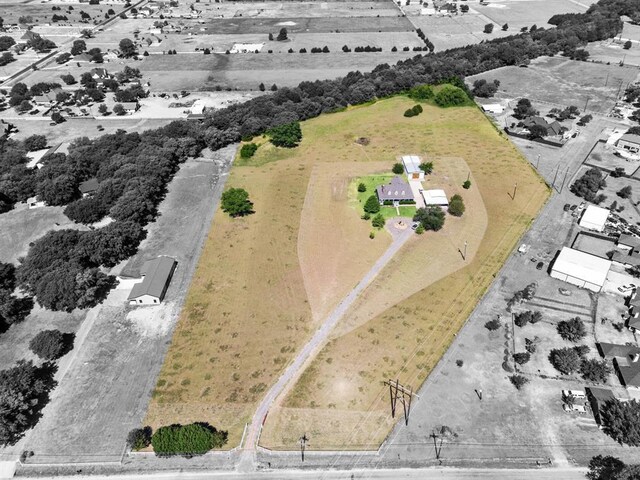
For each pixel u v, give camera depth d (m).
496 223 127.00
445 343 93.75
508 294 104.81
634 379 83.31
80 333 99.38
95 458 76.94
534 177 146.88
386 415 81.38
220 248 122.25
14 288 112.75
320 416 81.62
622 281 107.19
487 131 176.25
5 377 83.31
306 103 194.00
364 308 101.88
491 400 83.19
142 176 142.88
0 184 144.75
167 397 85.69
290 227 128.00
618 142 161.88
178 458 76.94
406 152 164.00
